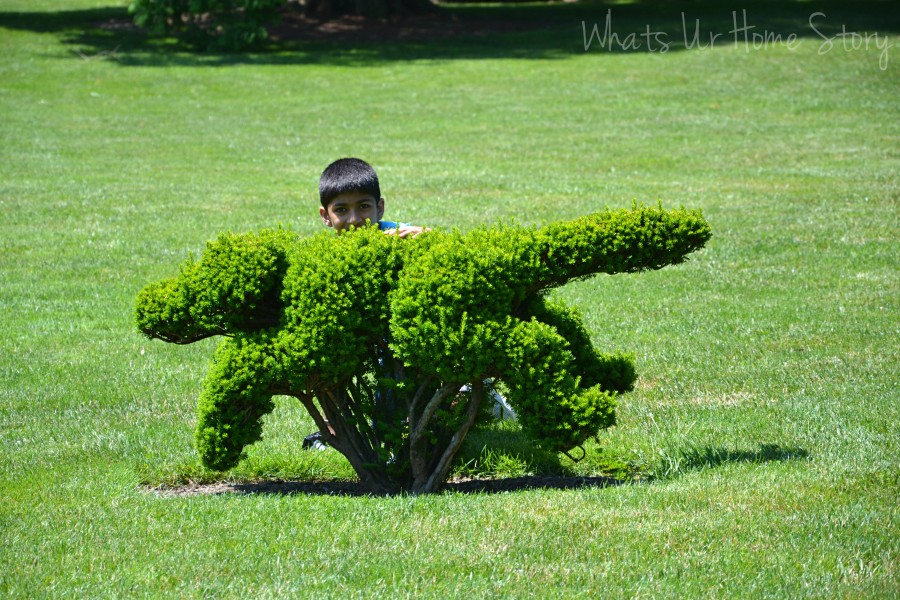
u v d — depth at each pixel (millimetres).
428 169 20703
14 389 9273
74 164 21391
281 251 6754
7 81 32156
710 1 52438
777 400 8617
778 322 10969
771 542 5656
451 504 6395
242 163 21641
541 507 6293
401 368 6883
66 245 14906
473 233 6703
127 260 14070
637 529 5871
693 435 7840
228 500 6652
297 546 5742
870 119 25516
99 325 11352
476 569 5410
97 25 44781
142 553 5688
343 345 6586
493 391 7965
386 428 6887
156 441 7949
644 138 23984
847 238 14672
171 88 31703
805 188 18234
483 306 6477
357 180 7305
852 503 6195
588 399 6426
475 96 30453
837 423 7930
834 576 5223
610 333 10742
